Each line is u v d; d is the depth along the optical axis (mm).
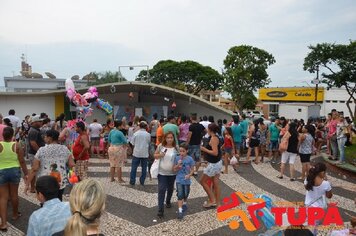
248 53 43062
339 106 42906
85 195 2160
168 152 6617
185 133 12062
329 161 12727
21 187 8344
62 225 2586
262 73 43438
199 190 8797
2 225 5633
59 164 5547
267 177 10672
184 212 6906
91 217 2133
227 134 11125
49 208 2713
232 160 10984
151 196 8094
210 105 23609
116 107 24938
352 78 27406
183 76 54375
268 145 13859
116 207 7199
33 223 2625
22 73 49094
